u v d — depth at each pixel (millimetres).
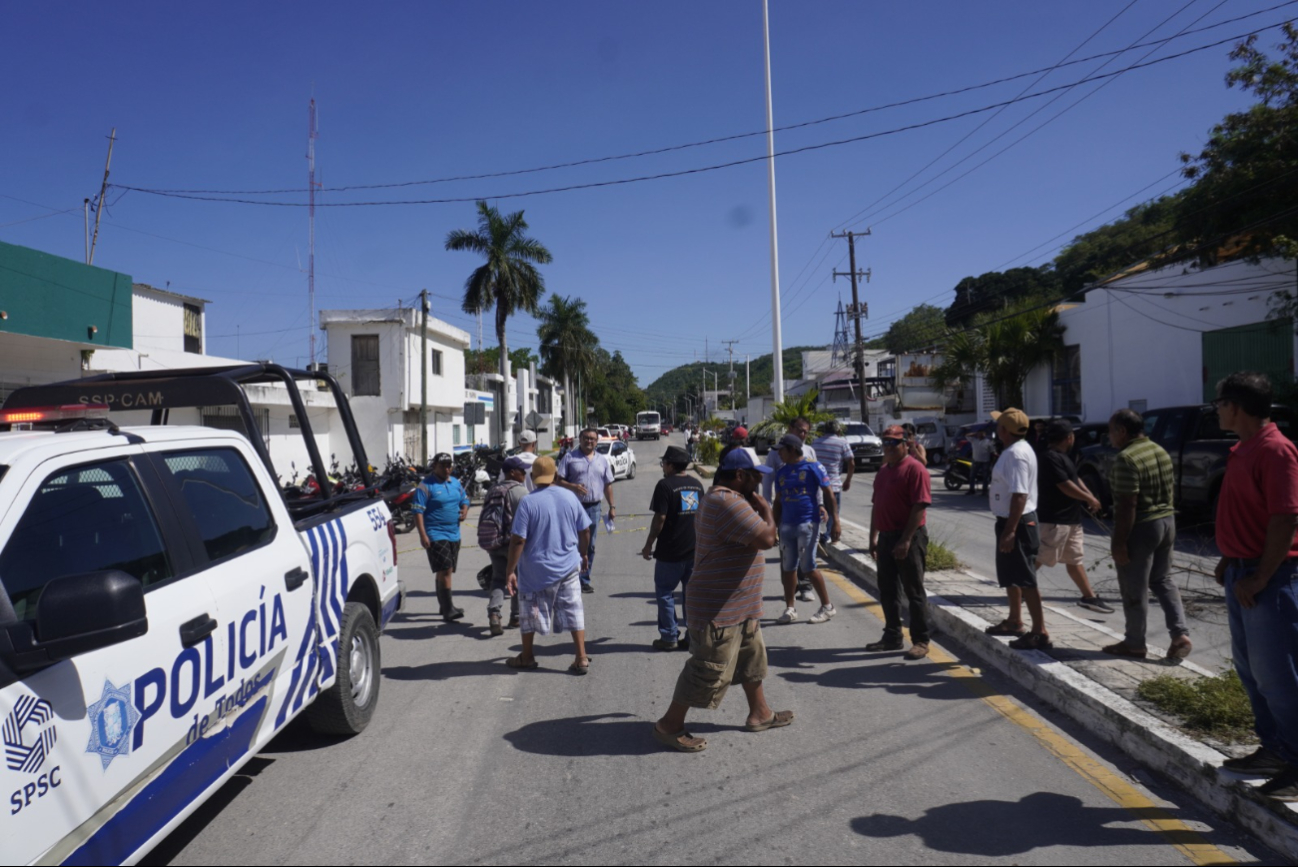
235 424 18641
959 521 15859
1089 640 6457
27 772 2504
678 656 7086
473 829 4051
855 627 7824
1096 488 14555
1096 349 27000
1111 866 3613
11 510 2803
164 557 3430
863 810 4176
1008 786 4422
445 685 6406
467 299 37781
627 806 4270
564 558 6586
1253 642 3793
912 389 43219
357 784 4582
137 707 3004
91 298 13617
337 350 30641
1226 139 17016
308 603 4551
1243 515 3883
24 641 2494
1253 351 20453
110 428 3557
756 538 4828
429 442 34438
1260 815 3789
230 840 3967
